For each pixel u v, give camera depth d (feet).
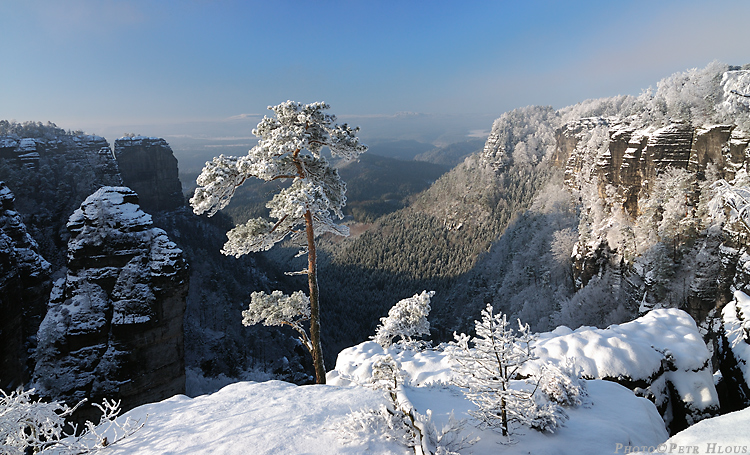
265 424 23.91
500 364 21.50
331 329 357.41
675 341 41.78
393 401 24.08
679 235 164.35
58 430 22.59
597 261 221.25
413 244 608.60
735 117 151.02
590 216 250.16
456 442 20.03
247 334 241.35
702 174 171.01
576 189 349.00
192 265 289.53
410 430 20.71
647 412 27.25
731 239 124.26
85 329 77.71
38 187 254.68
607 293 201.16
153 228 88.53
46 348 76.89
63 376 76.23
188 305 244.42
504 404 21.26
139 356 81.00
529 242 348.59
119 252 82.64
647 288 169.68
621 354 37.91
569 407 26.48
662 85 230.89
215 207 41.47
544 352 39.04
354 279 545.03
